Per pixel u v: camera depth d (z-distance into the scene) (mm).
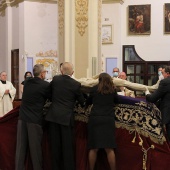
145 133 5164
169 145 5164
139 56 14164
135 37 14180
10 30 14633
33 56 13531
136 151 5195
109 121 5000
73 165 5188
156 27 13992
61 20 9773
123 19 14250
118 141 5270
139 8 14055
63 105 5188
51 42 13805
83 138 5375
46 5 13719
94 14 9703
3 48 15406
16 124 5848
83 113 5398
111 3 13875
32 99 5387
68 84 5238
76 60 9633
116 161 5281
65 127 5141
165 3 13852
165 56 13961
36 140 5359
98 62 9891
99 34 9945
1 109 9461
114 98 5141
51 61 13797
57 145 5188
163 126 5172
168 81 5125
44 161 5566
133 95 7473
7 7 14602
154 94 5160
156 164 5113
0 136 5883
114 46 13891
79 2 9570
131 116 5230
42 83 5426
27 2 13422
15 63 14391
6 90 9453
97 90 5066
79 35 9594
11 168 5840
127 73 14289
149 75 14086
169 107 5145
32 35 13523
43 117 5543
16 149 5559
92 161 5055
